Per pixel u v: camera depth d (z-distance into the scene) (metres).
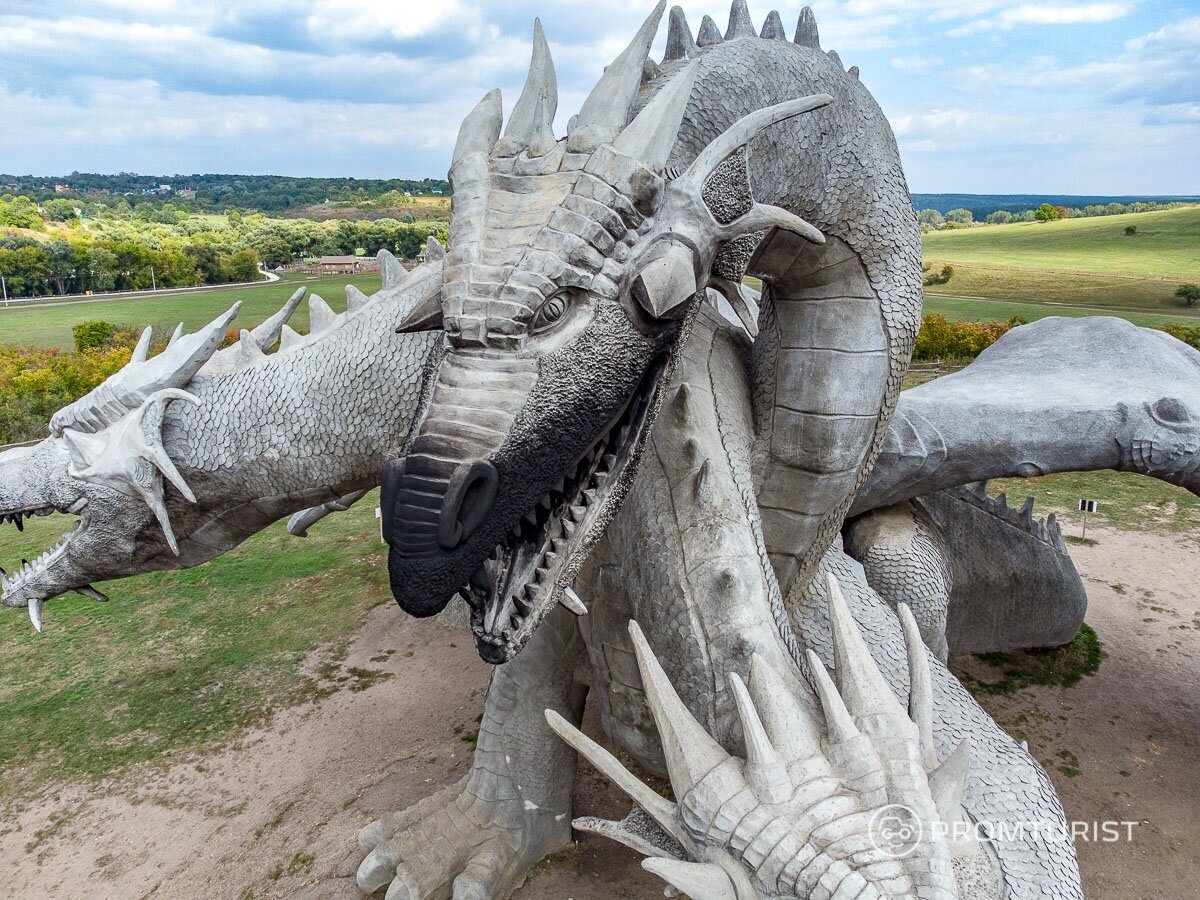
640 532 2.65
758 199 2.54
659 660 2.57
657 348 2.07
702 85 2.41
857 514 4.54
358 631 6.41
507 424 1.84
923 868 1.90
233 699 5.55
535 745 3.66
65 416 3.30
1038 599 5.22
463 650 6.06
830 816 1.97
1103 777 4.49
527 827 3.72
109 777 4.80
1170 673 5.52
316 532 8.56
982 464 4.20
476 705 5.32
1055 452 4.09
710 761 2.13
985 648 5.34
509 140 2.08
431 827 3.71
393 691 5.54
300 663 5.98
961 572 5.00
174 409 3.19
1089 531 8.06
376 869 3.63
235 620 6.68
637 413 2.12
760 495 3.11
